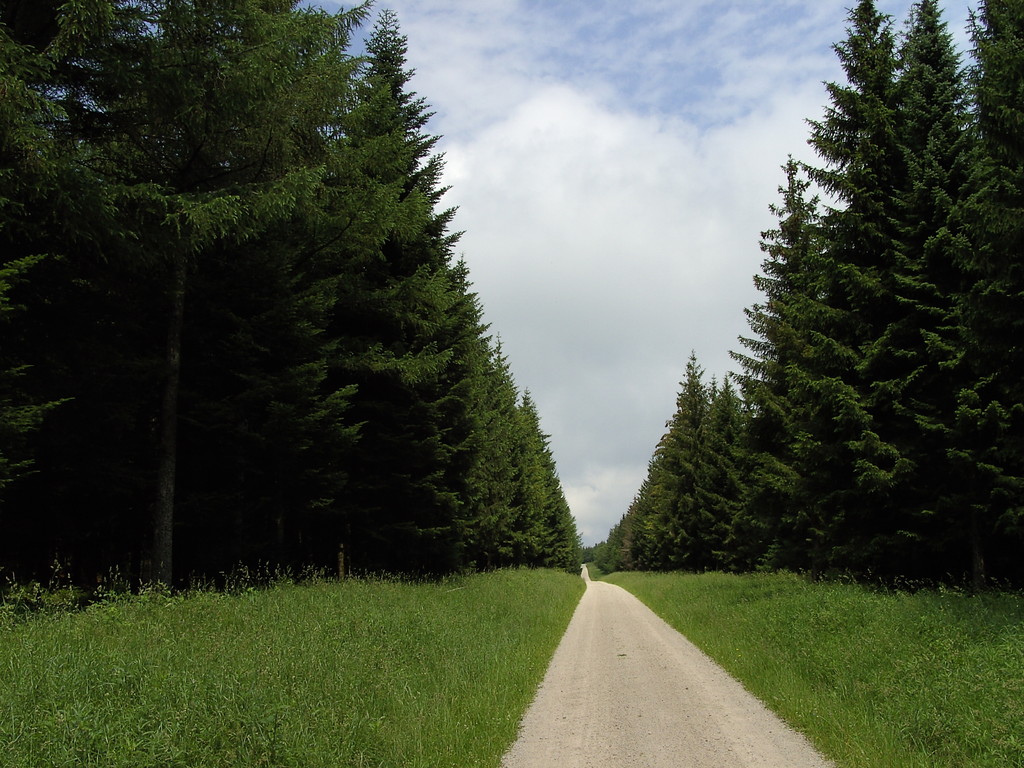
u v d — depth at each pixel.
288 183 11.95
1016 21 10.45
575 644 14.56
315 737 5.40
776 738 6.74
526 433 53.03
